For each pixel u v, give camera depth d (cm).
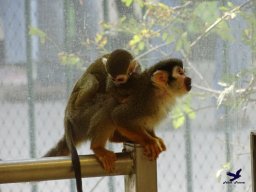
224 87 744
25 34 710
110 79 571
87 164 399
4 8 706
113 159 405
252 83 744
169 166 729
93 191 710
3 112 707
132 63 566
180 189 730
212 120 738
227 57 748
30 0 709
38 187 699
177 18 740
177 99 592
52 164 384
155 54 736
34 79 711
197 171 734
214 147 737
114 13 725
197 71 743
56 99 715
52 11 714
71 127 592
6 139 708
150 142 527
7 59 708
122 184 712
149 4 731
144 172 399
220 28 744
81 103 585
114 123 541
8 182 374
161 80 557
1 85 705
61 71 716
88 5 718
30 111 710
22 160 379
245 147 737
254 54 746
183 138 730
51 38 715
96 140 540
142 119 548
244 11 748
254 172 390
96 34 721
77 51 719
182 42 740
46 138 714
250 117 743
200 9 743
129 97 549
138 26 730
